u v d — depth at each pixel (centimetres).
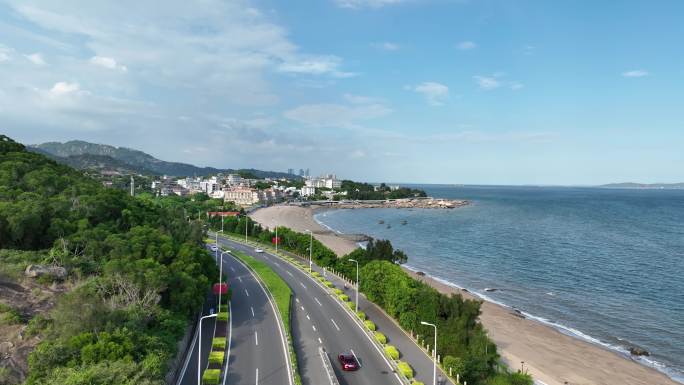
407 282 7319
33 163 10700
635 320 9012
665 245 17650
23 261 6312
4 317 4872
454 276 12912
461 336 5775
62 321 4669
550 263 14438
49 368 4062
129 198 10906
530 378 5366
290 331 6688
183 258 7644
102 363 4028
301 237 13162
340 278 10438
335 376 5009
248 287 9306
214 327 6806
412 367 5575
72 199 8781
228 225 17975
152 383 3875
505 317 8950
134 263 6481
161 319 5638
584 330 8469
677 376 6556
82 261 6825
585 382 6206
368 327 6875
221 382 4941
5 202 7519
